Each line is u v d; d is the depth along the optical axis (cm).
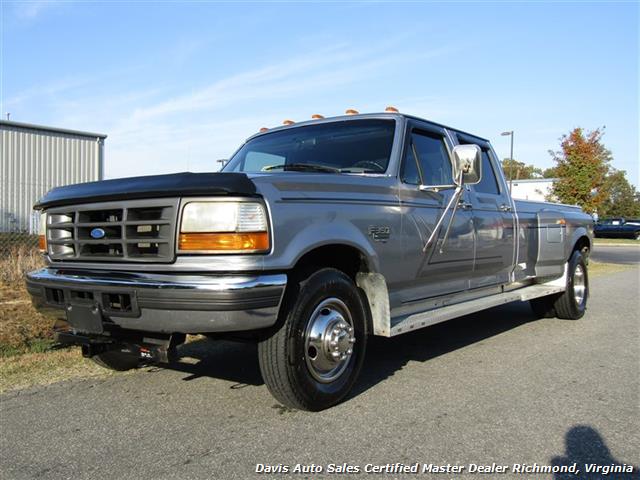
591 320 750
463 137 561
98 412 378
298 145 505
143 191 333
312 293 356
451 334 647
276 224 331
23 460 305
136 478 283
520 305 880
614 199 6250
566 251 710
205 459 304
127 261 343
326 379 374
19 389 427
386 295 409
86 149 2228
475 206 539
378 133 473
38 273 394
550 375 472
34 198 1978
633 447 324
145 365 488
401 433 339
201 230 319
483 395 414
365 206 402
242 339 371
